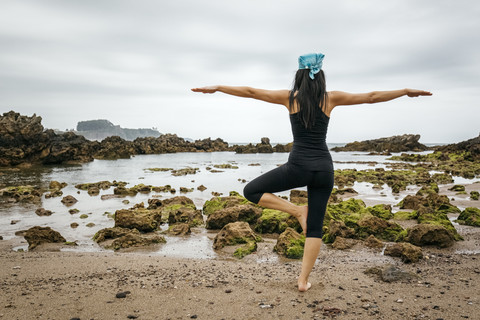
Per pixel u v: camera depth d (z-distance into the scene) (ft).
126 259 20.70
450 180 76.69
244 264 20.01
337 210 36.99
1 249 26.40
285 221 30.86
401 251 21.62
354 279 15.79
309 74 12.30
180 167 126.31
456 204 44.62
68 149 141.79
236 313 11.93
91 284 15.17
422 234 24.02
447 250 23.08
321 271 17.49
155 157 204.23
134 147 238.07
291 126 12.76
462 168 111.75
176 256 23.65
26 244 28.02
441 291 13.96
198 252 24.80
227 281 15.69
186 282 15.48
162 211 40.88
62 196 56.39
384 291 14.06
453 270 17.48
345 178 76.79
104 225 35.06
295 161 12.40
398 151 276.82
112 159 180.14
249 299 13.23
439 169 110.93
